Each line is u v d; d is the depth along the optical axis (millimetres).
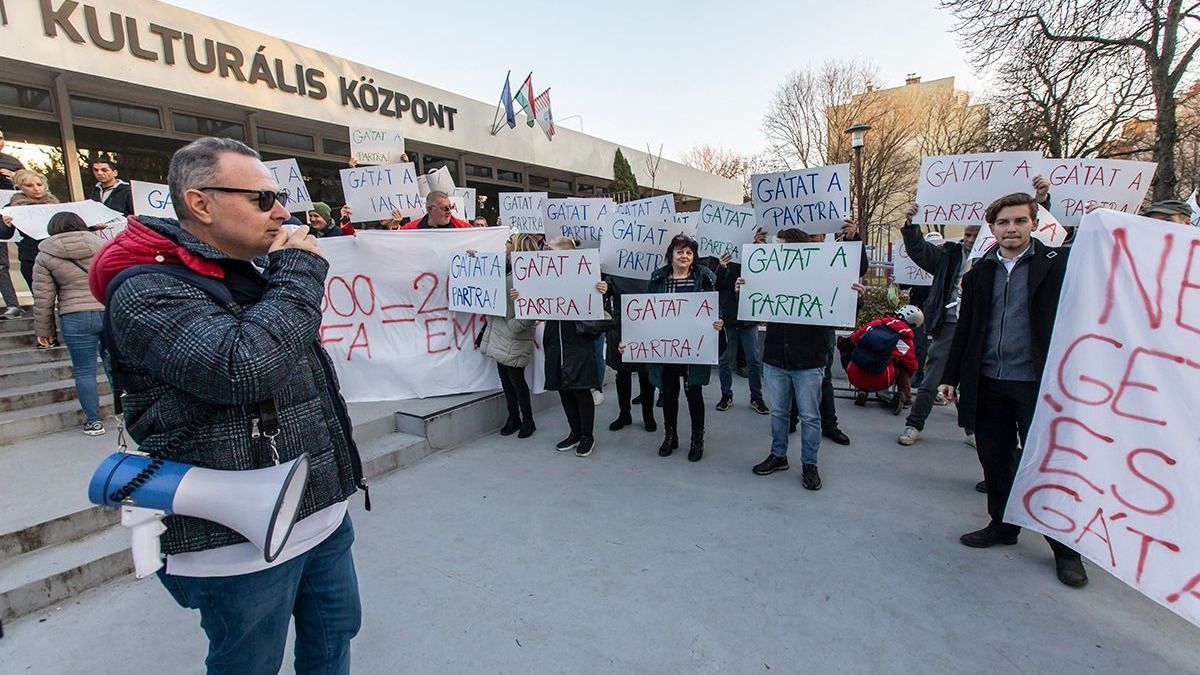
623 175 17953
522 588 2715
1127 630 2354
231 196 1301
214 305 1297
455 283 4938
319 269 1461
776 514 3420
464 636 2385
